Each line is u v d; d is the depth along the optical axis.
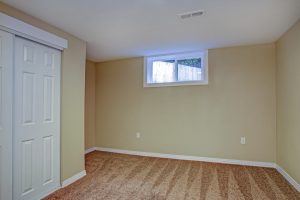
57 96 2.47
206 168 3.15
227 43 3.15
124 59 4.23
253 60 3.25
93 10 2.00
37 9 1.96
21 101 2.01
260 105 3.22
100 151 4.35
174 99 3.79
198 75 3.68
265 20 2.26
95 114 4.46
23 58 2.03
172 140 3.79
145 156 3.93
